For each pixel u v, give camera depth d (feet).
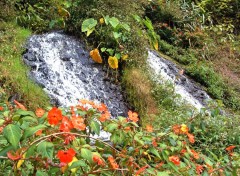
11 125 4.69
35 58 18.02
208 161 7.11
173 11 28.40
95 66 19.07
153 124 15.46
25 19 19.92
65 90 17.31
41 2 21.56
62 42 19.66
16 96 14.75
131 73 18.56
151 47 24.66
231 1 32.60
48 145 4.69
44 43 19.12
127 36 19.74
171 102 17.90
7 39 18.02
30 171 5.25
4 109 6.77
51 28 20.59
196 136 13.96
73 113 5.99
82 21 20.15
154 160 6.55
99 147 6.18
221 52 28.63
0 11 19.66
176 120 14.98
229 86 24.64
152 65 22.40
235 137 13.85
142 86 17.94
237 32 32.45
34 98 15.14
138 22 21.58
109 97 17.85
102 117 6.19
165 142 6.67
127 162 5.73
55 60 18.47
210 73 24.47
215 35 30.07
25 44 18.52
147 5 27.94
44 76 17.37
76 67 18.65
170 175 6.16
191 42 27.76
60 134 5.02
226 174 6.91
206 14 31.14
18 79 15.40
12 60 16.76
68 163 4.90
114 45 19.40
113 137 6.03
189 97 21.52
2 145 5.50
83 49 19.71
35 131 4.80
